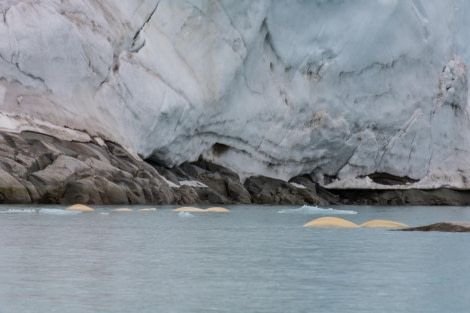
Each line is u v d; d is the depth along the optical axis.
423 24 44.78
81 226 17.23
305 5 39.62
